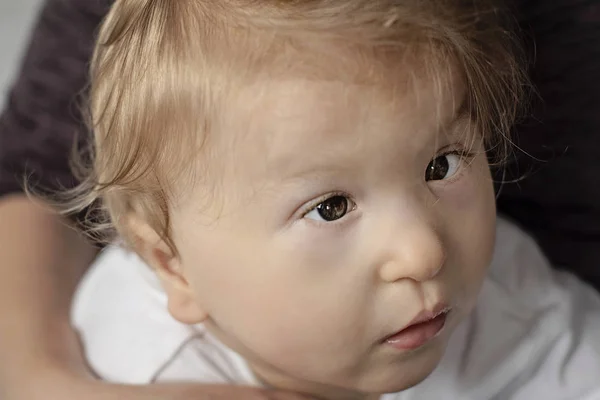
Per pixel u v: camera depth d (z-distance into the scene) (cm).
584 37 79
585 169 80
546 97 79
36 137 85
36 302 74
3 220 80
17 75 92
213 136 51
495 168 63
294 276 52
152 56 54
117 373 69
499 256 77
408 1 50
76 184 84
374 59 48
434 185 52
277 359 56
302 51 48
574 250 83
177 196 55
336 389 66
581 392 70
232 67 50
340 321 52
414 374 55
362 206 51
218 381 66
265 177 50
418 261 49
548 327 73
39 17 92
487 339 71
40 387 65
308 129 48
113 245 76
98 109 60
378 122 48
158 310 71
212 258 54
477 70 53
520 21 78
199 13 52
